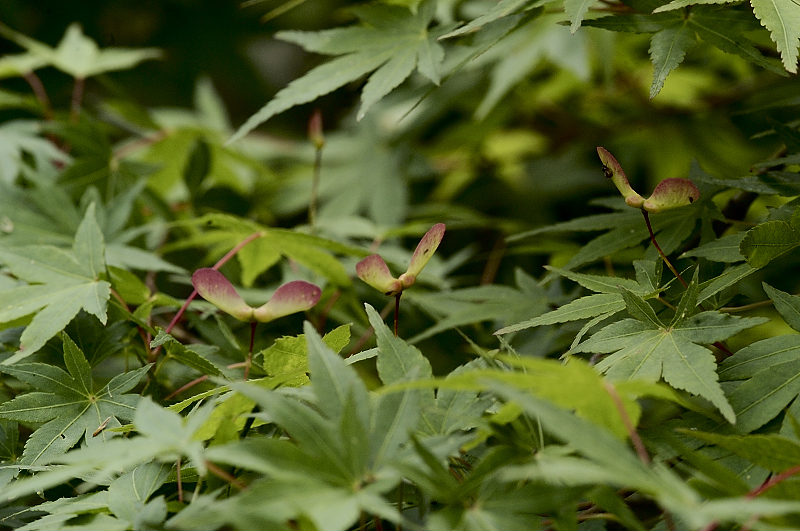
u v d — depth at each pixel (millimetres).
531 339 892
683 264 827
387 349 765
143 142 1193
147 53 1257
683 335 772
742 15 812
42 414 796
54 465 789
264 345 892
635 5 826
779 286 961
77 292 830
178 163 1265
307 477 719
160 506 743
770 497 728
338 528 707
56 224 915
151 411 735
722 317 772
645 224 840
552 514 738
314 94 863
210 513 709
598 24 819
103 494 766
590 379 725
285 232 882
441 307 921
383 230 1005
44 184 925
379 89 856
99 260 840
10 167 963
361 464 726
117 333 834
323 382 741
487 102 1189
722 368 773
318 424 730
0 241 897
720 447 756
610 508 733
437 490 723
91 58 1233
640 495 769
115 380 807
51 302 827
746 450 740
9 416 793
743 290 962
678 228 833
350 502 714
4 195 917
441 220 1285
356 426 729
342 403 738
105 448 731
